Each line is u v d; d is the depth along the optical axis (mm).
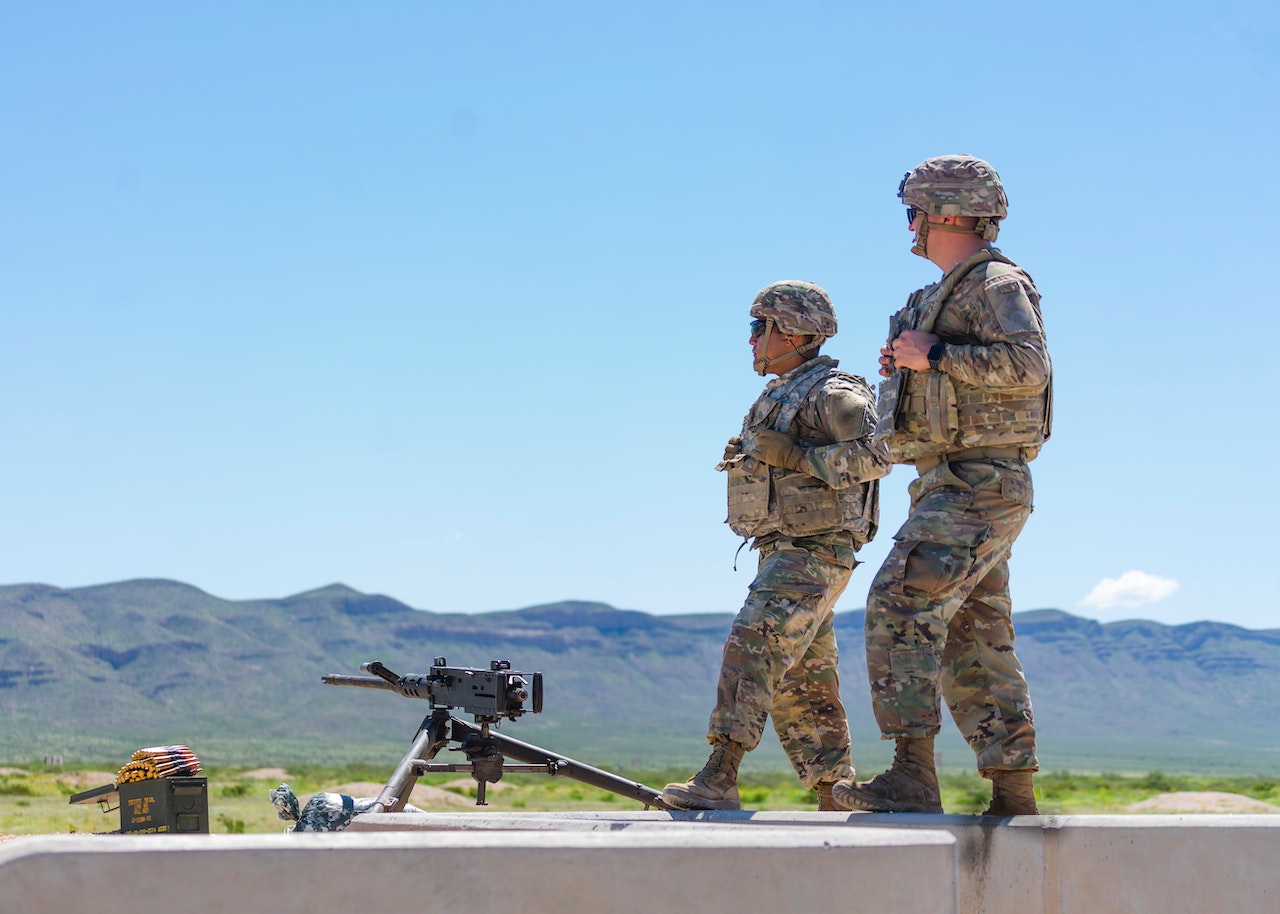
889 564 5590
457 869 3344
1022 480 5680
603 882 3459
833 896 3695
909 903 3822
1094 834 4840
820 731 7414
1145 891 4910
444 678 8336
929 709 5441
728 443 7281
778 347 7305
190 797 7891
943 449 5738
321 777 52469
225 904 3152
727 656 6707
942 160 6008
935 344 5652
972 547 5508
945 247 6020
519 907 3383
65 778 34219
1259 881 5117
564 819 5711
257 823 20297
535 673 8203
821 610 6918
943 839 3930
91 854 3061
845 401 6891
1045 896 4758
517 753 8281
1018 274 5742
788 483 6934
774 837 3664
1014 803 5535
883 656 5516
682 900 3523
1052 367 5766
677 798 6422
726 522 7227
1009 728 5551
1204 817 5199
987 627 5676
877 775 5582
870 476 6723
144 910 3086
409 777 8016
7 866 2988
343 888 3244
